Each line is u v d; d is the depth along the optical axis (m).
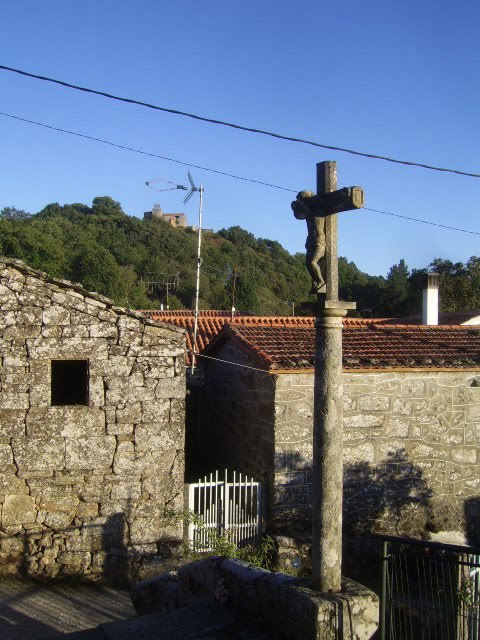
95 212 68.88
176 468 9.80
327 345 4.95
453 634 6.17
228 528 10.44
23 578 9.16
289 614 4.77
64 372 11.53
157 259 49.88
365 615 4.64
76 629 7.76
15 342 9.16
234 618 5.30
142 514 9.64
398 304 45.88
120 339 9.59
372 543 10.92
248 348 11.61
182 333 9.88
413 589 8.04
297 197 5.00
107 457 9.52
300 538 10.36
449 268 41.50
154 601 7.02
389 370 11.18
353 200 4.51
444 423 11.58
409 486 11.34
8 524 9.12
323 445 4.90
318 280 4.89
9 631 7.58
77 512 9.41
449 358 11.75
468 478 11.70
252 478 10.88
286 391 10.76
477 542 11.63
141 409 9.66
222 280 50.97
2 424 9.10
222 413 13.88
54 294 9.31
